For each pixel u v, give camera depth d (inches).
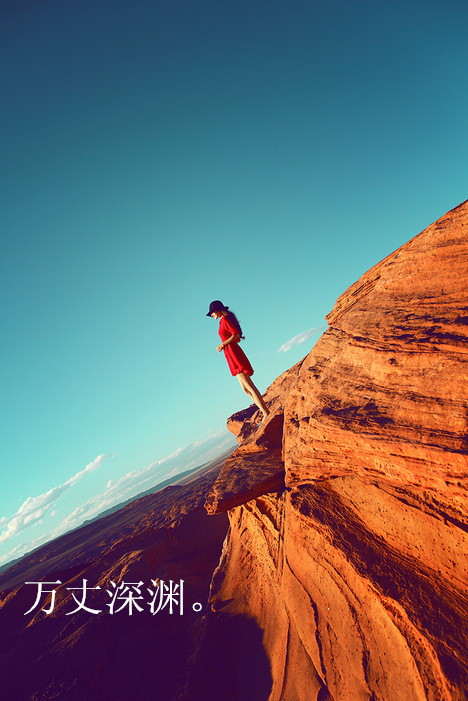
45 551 2856.8
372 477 204.4
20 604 797.9
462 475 148.9
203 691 298.2
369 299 280.7
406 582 179.8
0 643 636.7
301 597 250.4
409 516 192.4
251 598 354.3
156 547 812.6
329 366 269.3
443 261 227.5
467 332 183.9
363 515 222.1
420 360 194.4
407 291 245.8
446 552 172.7
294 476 264.7
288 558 279.3
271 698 243.1
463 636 148.5
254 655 294.7
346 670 192.9
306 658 232.4
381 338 226.4
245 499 292.8
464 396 165.5
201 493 1932.8
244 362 346.0
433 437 161.8
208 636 349.7
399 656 165.3
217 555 729.6
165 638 461.4
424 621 159.5
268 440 357.4
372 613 187.3
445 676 138.5
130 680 400.8
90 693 410.9
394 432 177.5
